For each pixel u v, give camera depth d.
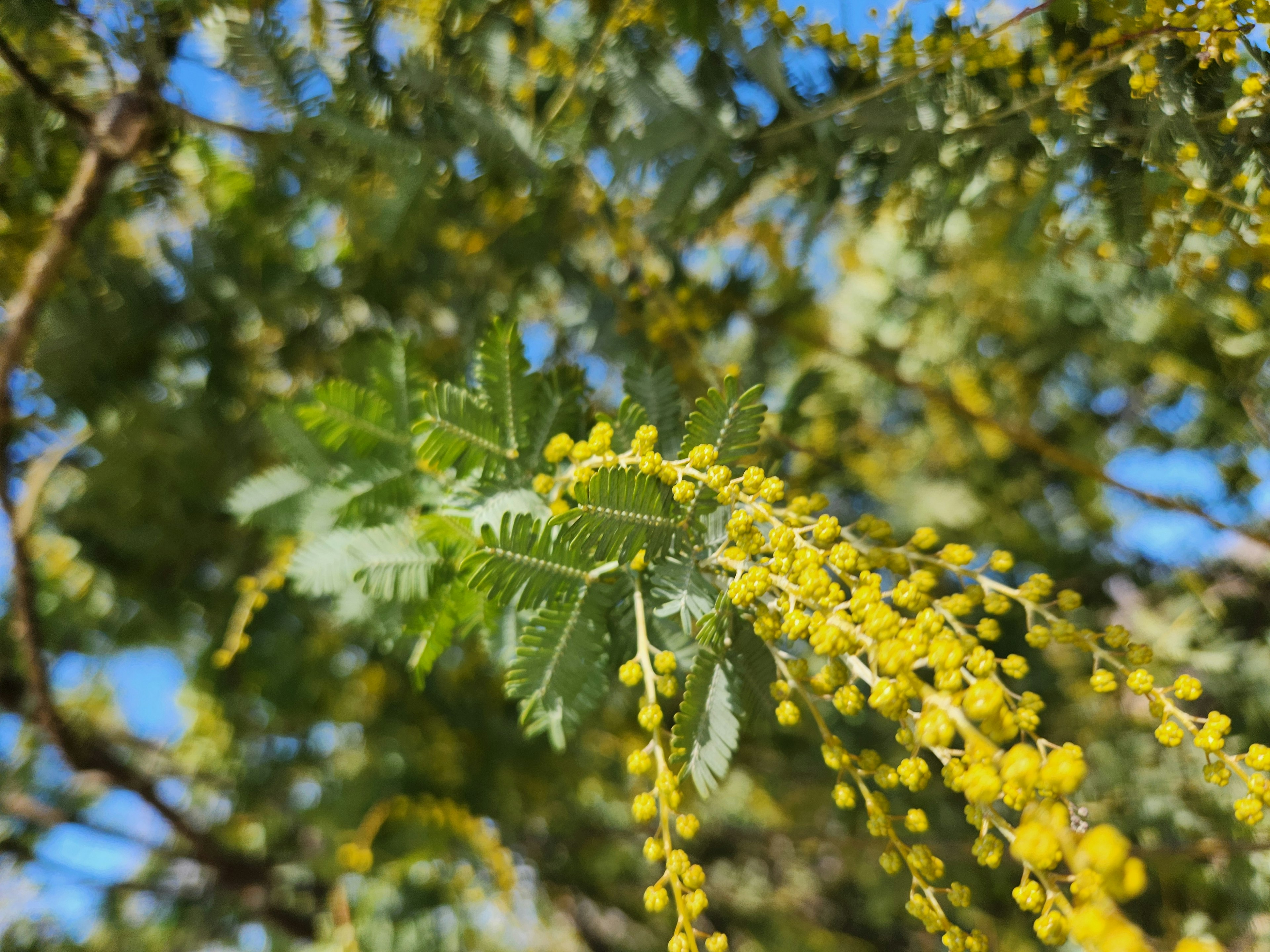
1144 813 0.26
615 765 0.35
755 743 0.29
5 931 0.41
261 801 0.39
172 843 0.43
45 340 0.24
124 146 0.21
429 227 0.23
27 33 0.20
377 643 0.28
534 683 0.15
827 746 0.14
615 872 0.40
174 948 0.42
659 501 0.14
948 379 0.31
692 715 0.14
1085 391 0.30
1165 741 0.13
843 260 0.32
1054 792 0.11
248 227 0.26
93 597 0.32
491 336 0.16
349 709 0.32
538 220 0.24
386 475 0.17
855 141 0.20
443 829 0.29
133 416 0.26
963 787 0.12
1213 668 0.26
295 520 0.19
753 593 0.13
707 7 0.20
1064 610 0.14
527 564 0.14
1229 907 0.25
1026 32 0.18
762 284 0.27
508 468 0.16
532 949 0.31
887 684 0.12
